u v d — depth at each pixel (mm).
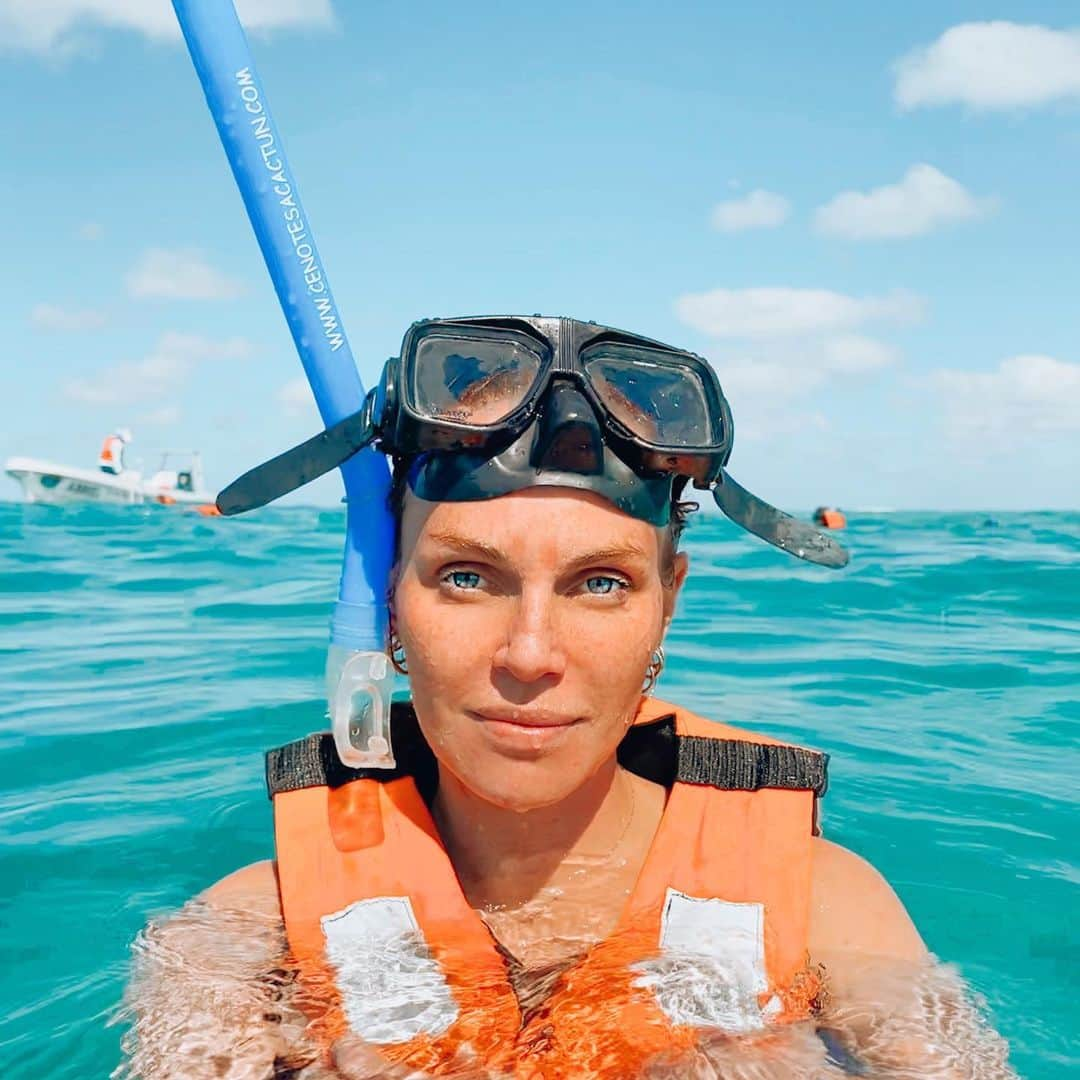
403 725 695
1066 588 2912
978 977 737
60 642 2039
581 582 559
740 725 1389
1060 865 943
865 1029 567
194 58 629
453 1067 535
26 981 708
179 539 5258
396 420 568
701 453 563
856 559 3914
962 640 2086
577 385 552
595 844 651
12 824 1029
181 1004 590
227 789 1128
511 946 627
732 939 607
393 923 625
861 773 1187
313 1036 561
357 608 636
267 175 629
